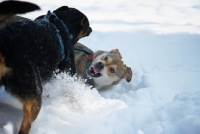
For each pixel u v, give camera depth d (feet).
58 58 17.10
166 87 22.12
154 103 20.34
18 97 14.47
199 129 14.76
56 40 16.81
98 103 19.33
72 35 19.33
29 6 14.84
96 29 37.55
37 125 15.62
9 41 14.49
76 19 19.49
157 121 16.12
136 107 17.67
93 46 31.81
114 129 15.98
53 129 15.57
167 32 37.83
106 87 24.99
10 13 15.11
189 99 18.01
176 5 52.60
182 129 15.16
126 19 43.21
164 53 30.91
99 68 23.62
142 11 48.16
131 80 25.25
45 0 51.65
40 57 15.56
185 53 31.09
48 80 17.12
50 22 17.49
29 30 15.35
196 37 36.40
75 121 16.51
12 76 14.21
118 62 24.80
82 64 23.89
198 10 49.90
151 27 39.60
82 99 19.43
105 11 47.29
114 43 33.04
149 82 22.90
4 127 14.60
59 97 19.43
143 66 27.40
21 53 14.55
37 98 14.75
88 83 23.53
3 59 14.15
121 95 21.93
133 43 33.35
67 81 19.17
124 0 55.16
